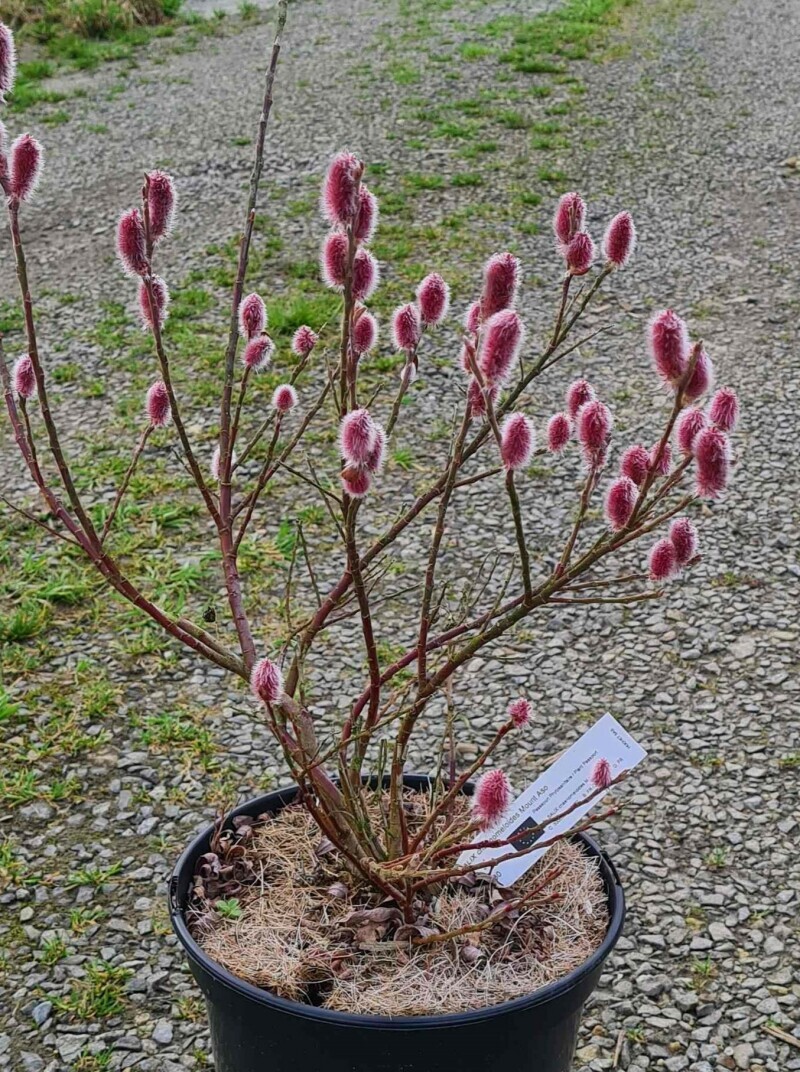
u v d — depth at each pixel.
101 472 5.21
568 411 1.98
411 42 12.59
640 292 7.02
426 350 6.27
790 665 4.07
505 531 4.84
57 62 12.28
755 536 4.79
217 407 5.75
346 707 3.84
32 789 3.53
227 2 14.84
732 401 1.67
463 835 1.88
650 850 3.33
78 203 8.45
